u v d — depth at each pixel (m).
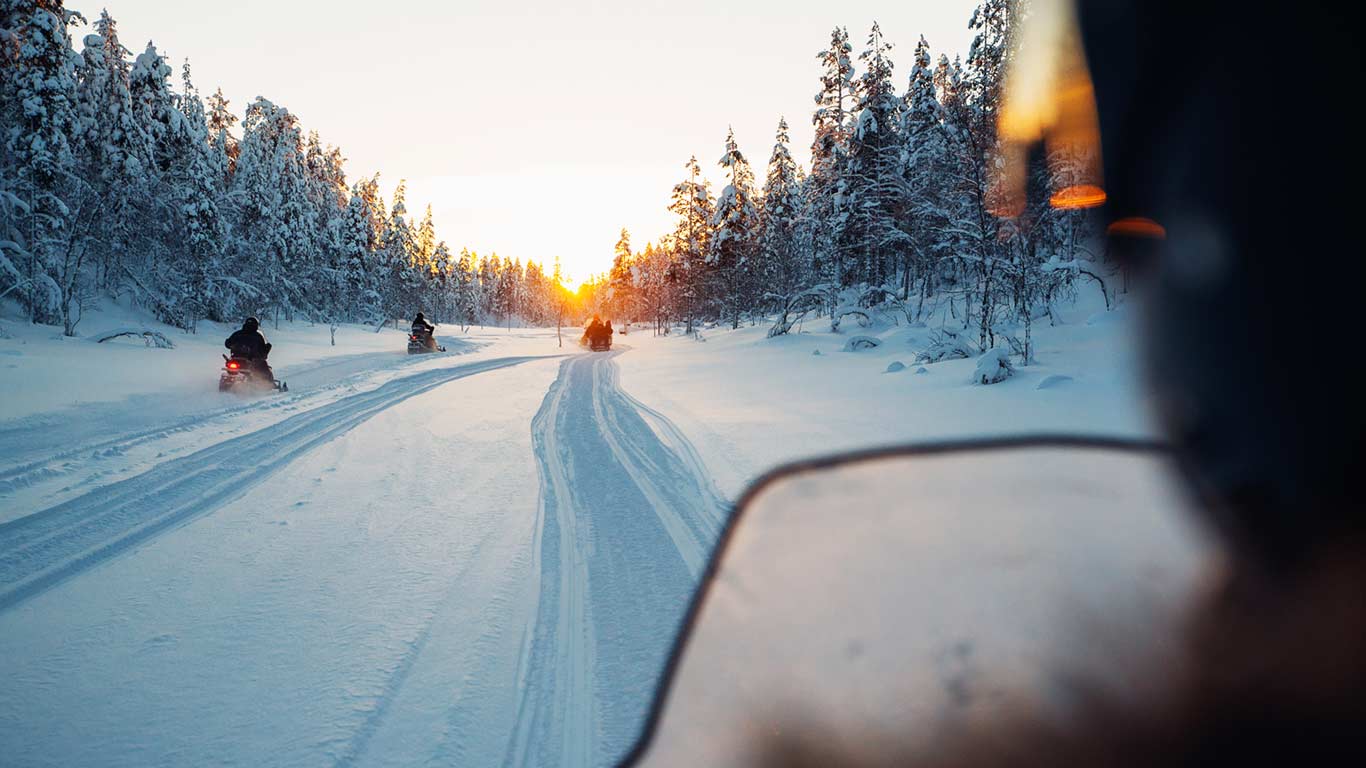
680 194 55.75
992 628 1.42
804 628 1.78
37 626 3.74
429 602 4.05
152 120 35.44
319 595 4.16
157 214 32.91
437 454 8.49
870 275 32.78
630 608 3.87
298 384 16.20
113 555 4.90
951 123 17.47
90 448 8.52
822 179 40.16
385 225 70.44
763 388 13.64
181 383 14.95
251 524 5.62
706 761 1.90
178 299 33.97
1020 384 10.30
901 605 1.71
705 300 54.16
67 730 2.78
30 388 12.68
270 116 50.41
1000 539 2.04
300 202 51.72
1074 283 17.41
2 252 25.12
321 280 53.81
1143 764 1.07
